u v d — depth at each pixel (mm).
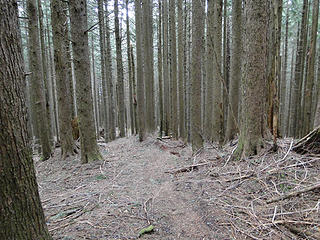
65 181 4648
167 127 11836
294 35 17672
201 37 5660
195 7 5531
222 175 3682
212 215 2604
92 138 5773
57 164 6129
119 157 6609
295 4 12875
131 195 3430
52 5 6055
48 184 4602
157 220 2582
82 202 3234
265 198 2773
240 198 2893
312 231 2066
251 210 2582
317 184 2609
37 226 1833
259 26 3682
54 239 2195
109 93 13500
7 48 1587
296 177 2975
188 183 3703
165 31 12062
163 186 3764
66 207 3086
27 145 1754
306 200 2520
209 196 3084
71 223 2549
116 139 13609
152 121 12344
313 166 3125
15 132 1629
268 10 3703
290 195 2629
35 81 6715
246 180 3266
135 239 2205
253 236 2158
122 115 13953
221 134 5875
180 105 10844
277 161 3422
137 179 4328
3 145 1562
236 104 6668
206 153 5664
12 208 1632
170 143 8773
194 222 2512
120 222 2543
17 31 1707
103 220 2596
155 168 5082
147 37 11766
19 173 1670
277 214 2393
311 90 8641
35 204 1823
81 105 5586
